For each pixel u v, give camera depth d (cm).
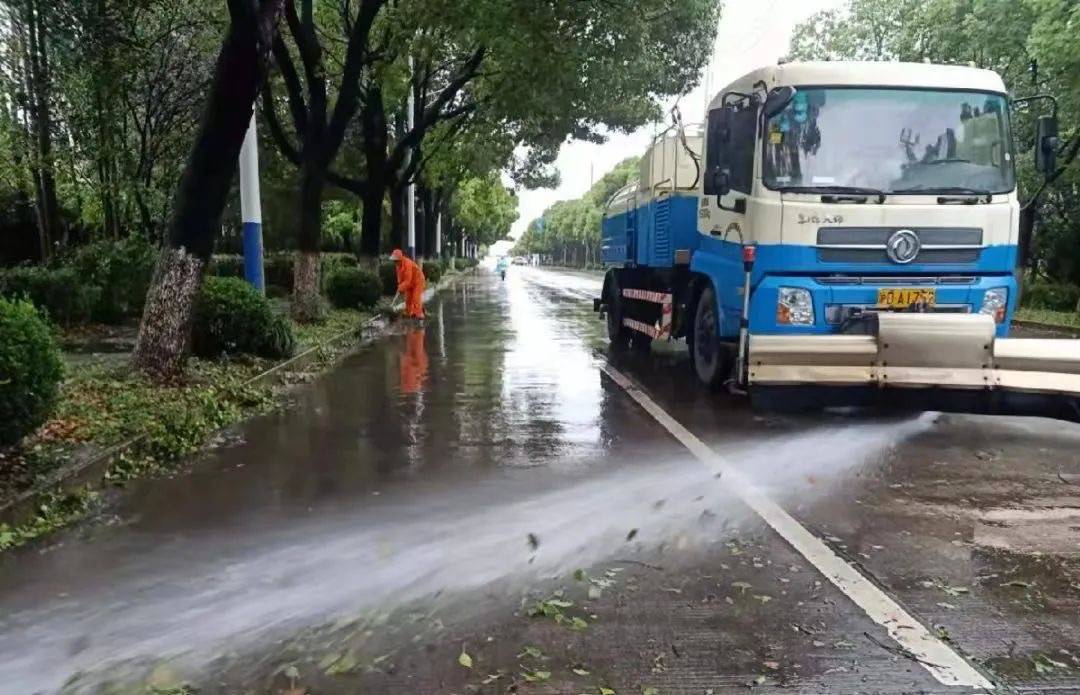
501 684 331
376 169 2111
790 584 424
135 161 1767
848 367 731
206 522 525
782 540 487
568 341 1587
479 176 3319
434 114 2080
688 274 1034
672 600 407
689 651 356
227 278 1138
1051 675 336
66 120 1469
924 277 766
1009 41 1939
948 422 802
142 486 605
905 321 725
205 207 927
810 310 756
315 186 1609
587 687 329
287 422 826
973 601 403
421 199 4222
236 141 924
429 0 1296
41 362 564
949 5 2128
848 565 448
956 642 363
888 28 2564
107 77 1329
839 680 332
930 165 771
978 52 2075
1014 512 534
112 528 516
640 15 1511
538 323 2006
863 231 755
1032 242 2391
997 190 777
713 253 902
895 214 755
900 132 773
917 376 720
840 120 770
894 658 349
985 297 771
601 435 761
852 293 754
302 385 1053
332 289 2031
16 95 1365
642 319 1275
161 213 1844
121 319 1570
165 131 1731
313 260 1636
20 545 486
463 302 2909
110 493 586
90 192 1766
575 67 1465
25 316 571
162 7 1477
